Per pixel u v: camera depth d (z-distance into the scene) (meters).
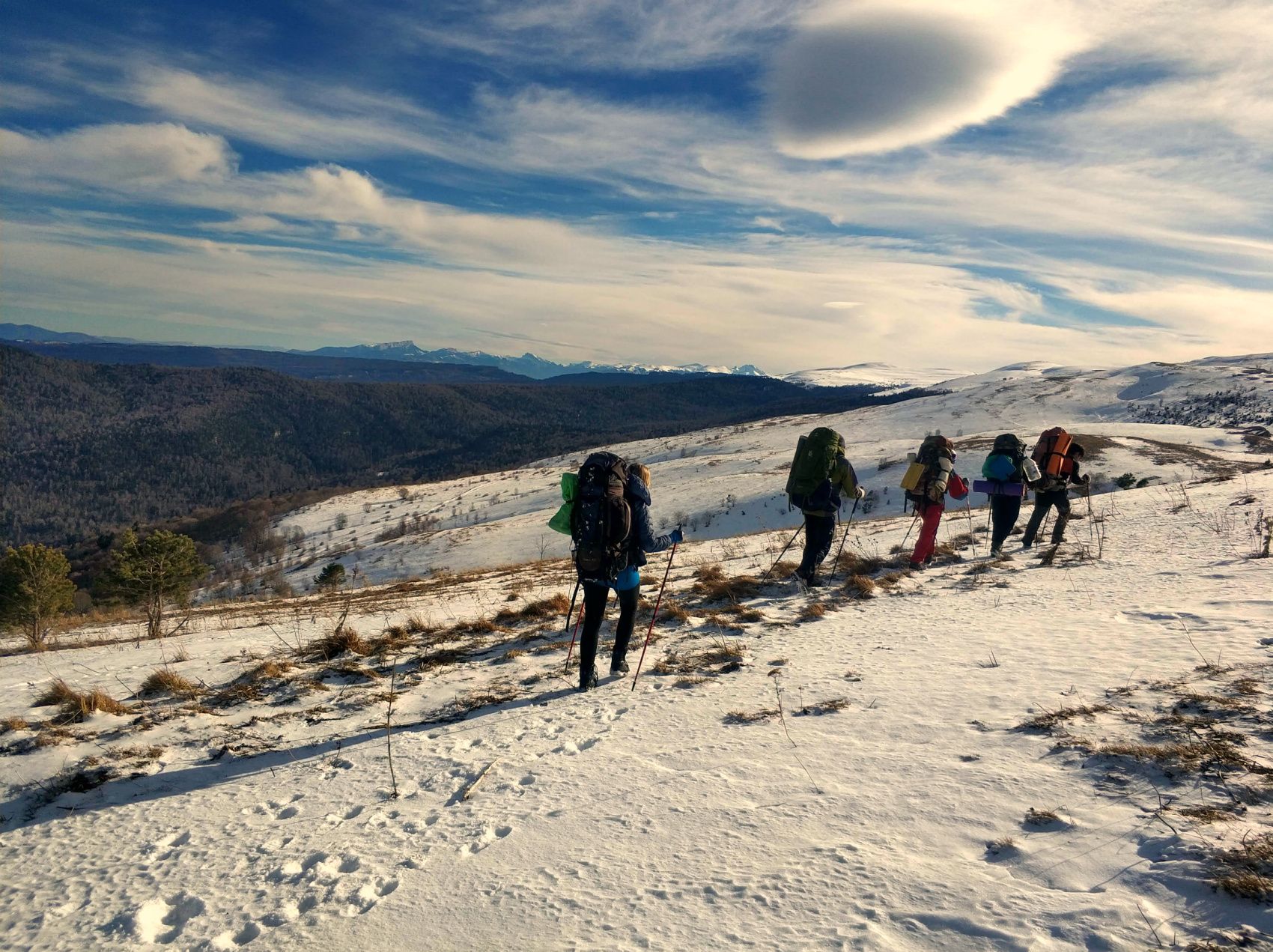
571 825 3.24
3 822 4.01
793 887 2.46
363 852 3.26
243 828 3.69
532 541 117.38
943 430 188.88
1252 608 5.51
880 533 14.64
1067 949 1.95
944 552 10.62
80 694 5.89
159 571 18.83
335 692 6.02
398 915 2.68
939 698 4.29
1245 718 3.38
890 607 7.43
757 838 2.86
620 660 5.93
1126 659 4.60
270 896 2.97
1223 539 8.77
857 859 2.58
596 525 5.48
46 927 2.94
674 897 2.51
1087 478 10.18
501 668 6.45
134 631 14.02
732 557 13.52
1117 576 7.56
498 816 3.46
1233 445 113.00
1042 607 6.59
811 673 5.23
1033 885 2.29
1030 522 10.54
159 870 3.33
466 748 4.49
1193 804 2.65
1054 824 2.64
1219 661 4.31
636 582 5.81
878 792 3.12
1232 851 2.28
